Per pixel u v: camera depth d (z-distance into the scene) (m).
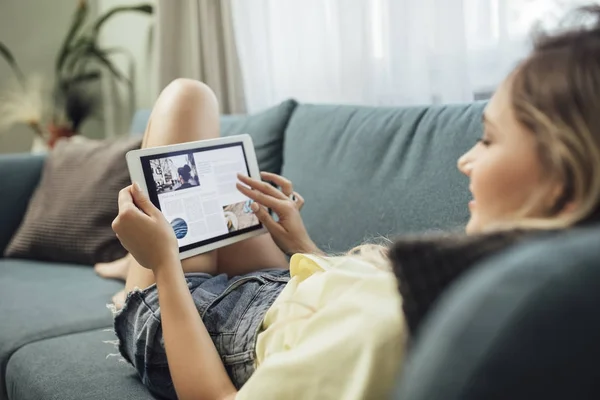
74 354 1.11
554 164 0.48
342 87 2.00
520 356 0.33
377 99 1.94
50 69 3.34
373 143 1.38
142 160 1.00
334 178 1.43
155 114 1.20
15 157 2.21
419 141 1.29
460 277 0.46
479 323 0.34
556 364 0.33
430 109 1.34
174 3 2.57
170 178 1.03
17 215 2.14
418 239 0.48
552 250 0.35
